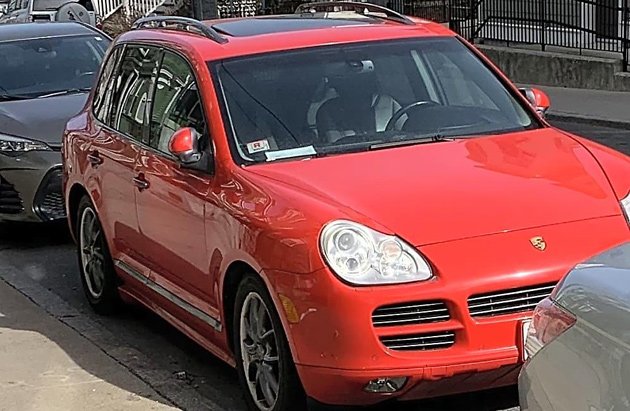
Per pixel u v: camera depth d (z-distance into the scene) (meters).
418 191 5.20
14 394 6.12
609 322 3.29
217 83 6.12
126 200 6.90
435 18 23.98
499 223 4.96
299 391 5.06
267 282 5.05
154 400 5.96
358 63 6.37
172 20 7.10
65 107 10.28
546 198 5.17
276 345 5.11
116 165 7.05
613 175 5.47
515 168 5.51
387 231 4.88
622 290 3.36
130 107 7.18
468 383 4.83
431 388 4.80
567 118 15.49
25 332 7.36
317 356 4.82
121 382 6.27
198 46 6.45
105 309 7.62
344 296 4.71
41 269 9.18
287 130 5.94
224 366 6.52
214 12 16.28
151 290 6.73
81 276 7.93
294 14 7.42
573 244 4.90
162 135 6.55
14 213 9.82
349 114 6.07
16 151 9.70
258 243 5.12
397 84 6.31
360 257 4.77
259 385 5.40
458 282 4.73
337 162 5.63
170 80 6.64
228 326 5.68
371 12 7.46
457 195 5.16
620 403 3.15
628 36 17.58
